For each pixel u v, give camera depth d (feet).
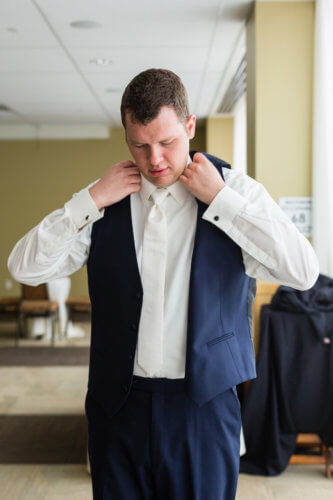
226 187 4.17
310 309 10.46
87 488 10.49
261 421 10.86
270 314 10.64
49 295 24.61
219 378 4.26
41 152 34.63
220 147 29.99
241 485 10.48
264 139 13.79
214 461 4.32
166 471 4.32
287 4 13.58
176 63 19.10
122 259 4.47
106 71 19.95
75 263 4.86
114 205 4.62
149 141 3.91
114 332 4.50
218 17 14.69
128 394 4.40
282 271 4.18
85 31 15.55
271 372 10.71
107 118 30.94
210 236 4.33
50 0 13.12
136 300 4.40
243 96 23.99
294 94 13.71
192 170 4.20
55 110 28.19
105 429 4.53
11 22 14.73
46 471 11.24
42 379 18.22
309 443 11.18
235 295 4.43
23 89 22.93
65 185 34.76
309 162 13.78
